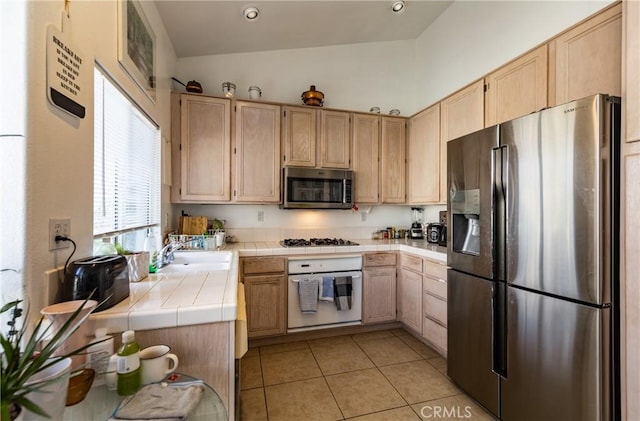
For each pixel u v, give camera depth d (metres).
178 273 1.64
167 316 1.06
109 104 1.45
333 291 2.79
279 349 2.62
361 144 3.21
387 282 3.00
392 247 3.02
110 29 1.36
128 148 1.70
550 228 1.39
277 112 2.93
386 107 3.65
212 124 2.75
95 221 1.32
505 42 2.55
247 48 3.12
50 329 0.85
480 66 2.81
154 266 1.71
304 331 2.79
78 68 1.09
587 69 1.65
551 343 1.39
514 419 1.58
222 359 1.12
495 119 2.24
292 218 3.35
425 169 3.08
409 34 3.61
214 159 2.76
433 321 2.54
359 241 3.28
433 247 2.77
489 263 1.72
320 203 3.01
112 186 1.50
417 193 3.21
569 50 1.74
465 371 1.93
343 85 3.50
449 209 2.09
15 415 0.56
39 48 0.89
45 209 0.93
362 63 3.57
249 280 2.60
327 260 2.82
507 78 2.15
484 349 1.77
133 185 1.80
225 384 1.12
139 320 1.03
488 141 1.74
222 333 1.12
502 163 1.65
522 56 2.03
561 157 1.34
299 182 2.94
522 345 1.53
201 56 3.08
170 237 2.50
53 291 0.97
